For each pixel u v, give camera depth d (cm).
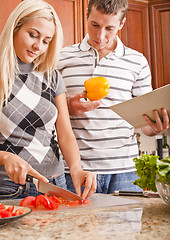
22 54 119
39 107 123
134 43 264
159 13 271
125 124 167
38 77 127
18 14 115
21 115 118
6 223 69
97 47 161
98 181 158
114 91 167
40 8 115
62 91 138
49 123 127
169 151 324
